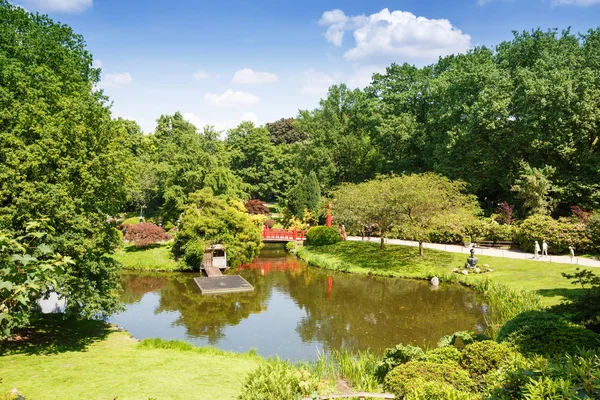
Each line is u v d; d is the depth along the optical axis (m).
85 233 15.00
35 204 12.77
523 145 35.31
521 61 37.94
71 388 10.39
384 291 25.48
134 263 32.53
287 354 15.66
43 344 14.38
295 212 47.81
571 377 5.36
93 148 15.94
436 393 7.00
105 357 13.22
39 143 13.98
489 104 34.12
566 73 32.69
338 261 33.34
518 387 5.76
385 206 31.42
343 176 53.44
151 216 51.41
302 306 22.69
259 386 8.93
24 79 18.42
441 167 37.66
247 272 31.86
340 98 53.69
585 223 27.77
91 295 14.54
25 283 4.93
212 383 11.10
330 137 51.72
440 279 27.11
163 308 22.45
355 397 8.73
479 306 21.56
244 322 19.89
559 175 33.97
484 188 40.59
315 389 9.24
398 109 45.41
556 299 19.53
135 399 9.80
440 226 31.33
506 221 34.47
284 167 61.38
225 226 33.25
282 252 40.38
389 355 11.91
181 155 43.44
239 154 59.88
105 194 16.08
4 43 22.06
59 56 23.52
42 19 25.41
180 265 31.91
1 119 14.37
